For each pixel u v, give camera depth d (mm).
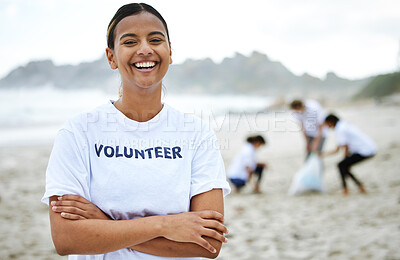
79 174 1291
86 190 1302
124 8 1406
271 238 4047
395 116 18688
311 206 5285
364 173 7227
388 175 6840
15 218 4906
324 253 3496
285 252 3619
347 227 4164
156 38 1373
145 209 1309
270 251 3672
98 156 1323
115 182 1297
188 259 1371
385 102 32875
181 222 1278
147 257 1302
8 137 13797
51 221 1270
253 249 3748
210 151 1472
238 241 4008
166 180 1336
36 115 22250
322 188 6184
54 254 3705
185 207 1369
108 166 1312
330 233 4031
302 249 3654
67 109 26109
